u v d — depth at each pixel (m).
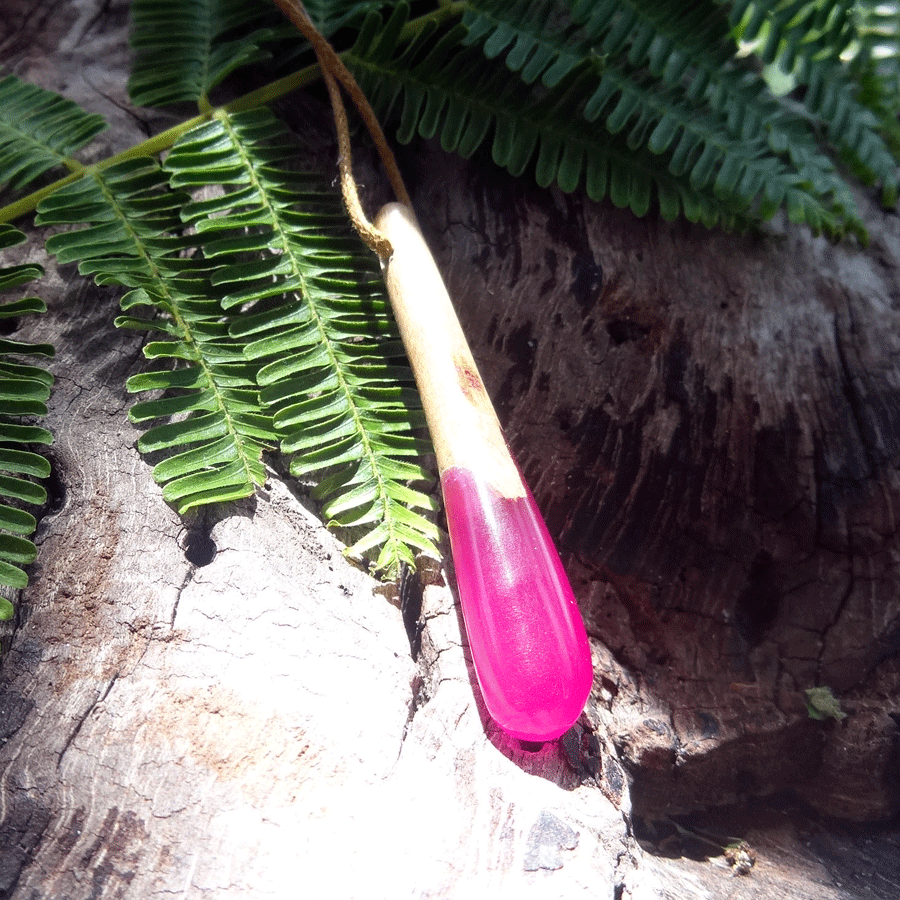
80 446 0.12
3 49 0.17
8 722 0.10
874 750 0.15
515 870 0.10
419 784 0.10
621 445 0.15
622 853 0.11
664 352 0.15
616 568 0.15
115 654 0.11
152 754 0.10
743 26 0.15
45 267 0.14
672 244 0.16
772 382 0.15
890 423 0.15
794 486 0.15
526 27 0.15
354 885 0.10
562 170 0.15
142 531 0.12
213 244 0.13
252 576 0.12
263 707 0.11
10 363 0.12
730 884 0.14
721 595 0.15
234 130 0.14
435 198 0.16
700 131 0.15
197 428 0.12
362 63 0.15
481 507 0.11
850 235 0.17
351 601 0.12
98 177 0.14
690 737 0.14
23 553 0.11
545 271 0.15
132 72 0.16
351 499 0.12
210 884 0.10
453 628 0.12
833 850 0.15
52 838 0.10
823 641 0.15
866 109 0.16
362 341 0.14
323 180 0.15
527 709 0.11
